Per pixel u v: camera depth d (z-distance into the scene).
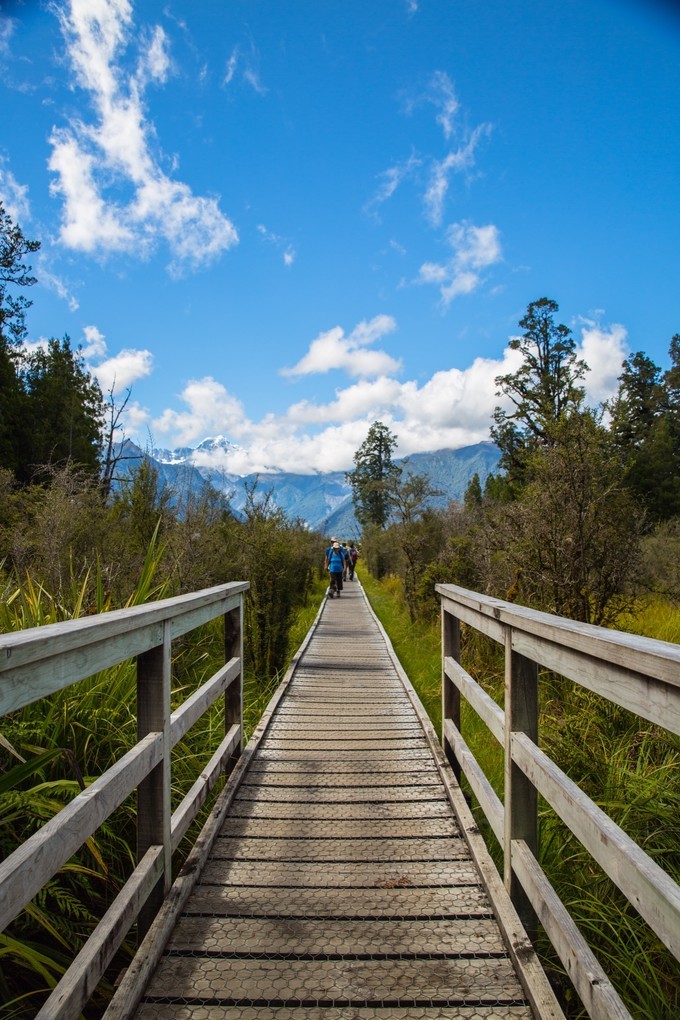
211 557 7.76
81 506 7.36
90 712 3.35
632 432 6.00
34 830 2.76
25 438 27.50
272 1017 1.95
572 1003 2.27
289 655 9.07
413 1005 2.01
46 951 2.42
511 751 2.37
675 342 44.84
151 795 2.44
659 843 2.92
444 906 2.59
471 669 6.71
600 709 4.23
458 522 12.77
